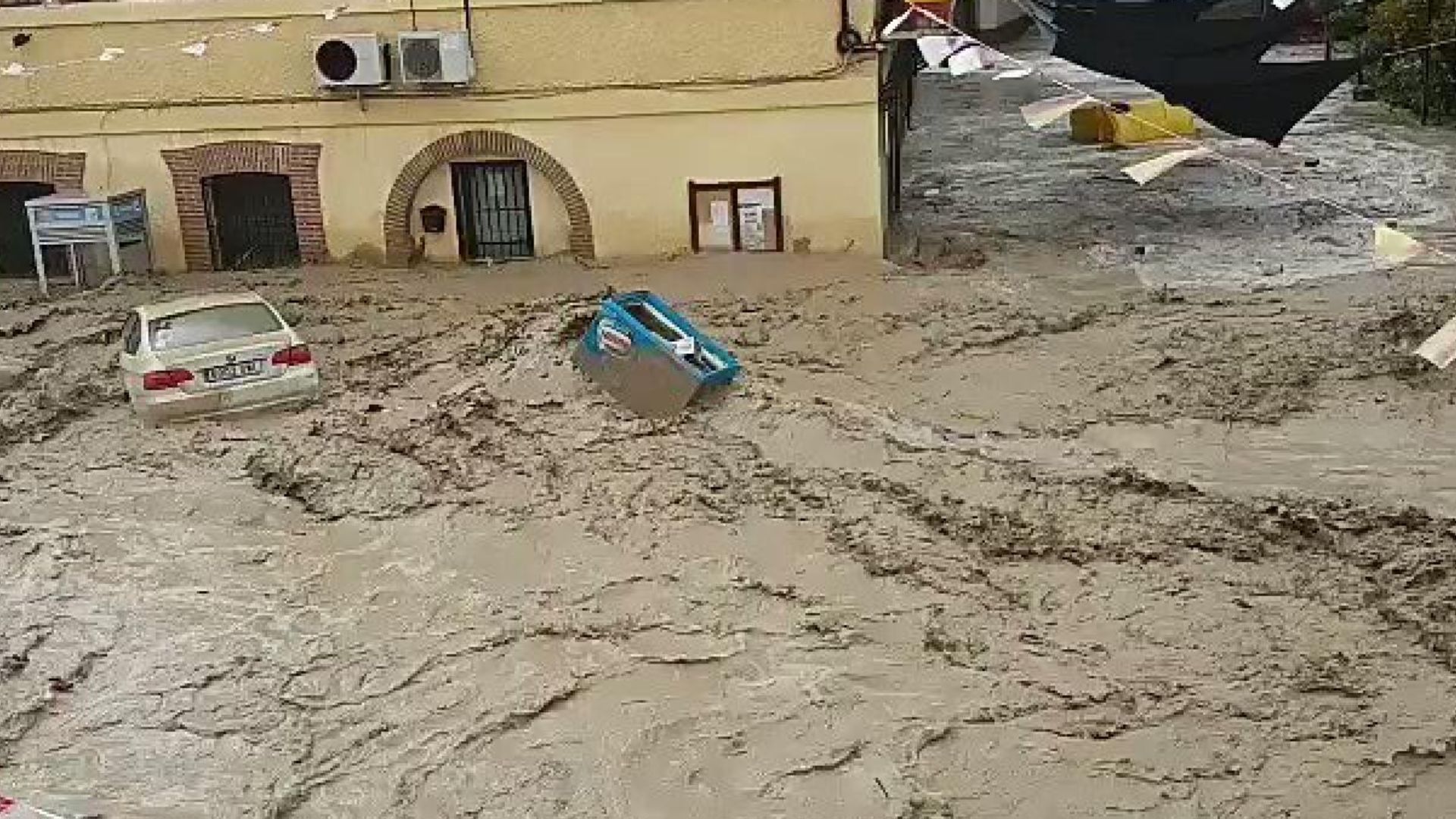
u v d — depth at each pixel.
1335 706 10.91
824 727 10.89
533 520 14.16
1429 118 31.89
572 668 11.75
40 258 22.50
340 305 20.97
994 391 17.02
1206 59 20.50
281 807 10.27
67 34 22.73
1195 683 11.23
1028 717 10.94
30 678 11.87
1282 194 25.56
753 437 15.62
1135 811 9.91
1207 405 16.44
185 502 14.88
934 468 14.77
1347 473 14.74
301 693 11.59
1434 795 9.95
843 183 21.83
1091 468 14.78
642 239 22.47
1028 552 13.16
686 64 21.62
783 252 22.23
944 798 10.12
